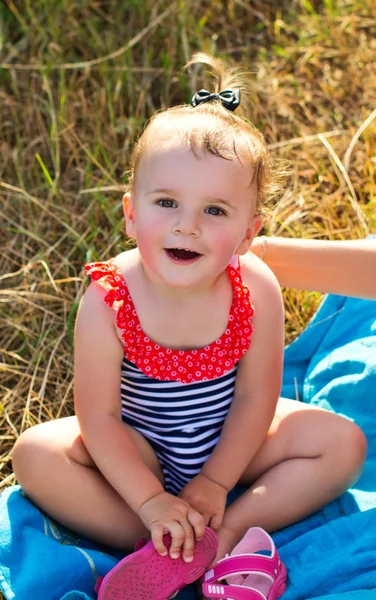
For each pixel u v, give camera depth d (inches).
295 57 132.7
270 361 70.6
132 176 65.6
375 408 79.8
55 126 115.6
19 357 92.0
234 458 68.6
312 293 96.1
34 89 125.0
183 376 68.1
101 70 125.7
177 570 62.2
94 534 69.0
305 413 72.1
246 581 64.2
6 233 108.3
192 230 60.5
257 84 125.8
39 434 68.2
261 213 67.8
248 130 65.4
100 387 67.4
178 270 62.3
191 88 122.0
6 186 109.0
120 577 61.2
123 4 135.7
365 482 75.1
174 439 71.1
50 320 97.3
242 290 68.9
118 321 66.5
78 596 62.0
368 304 86.6
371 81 127.1
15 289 100.4
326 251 76.6
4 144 118.2
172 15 131.6
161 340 68.0
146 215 62.2
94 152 117.6
